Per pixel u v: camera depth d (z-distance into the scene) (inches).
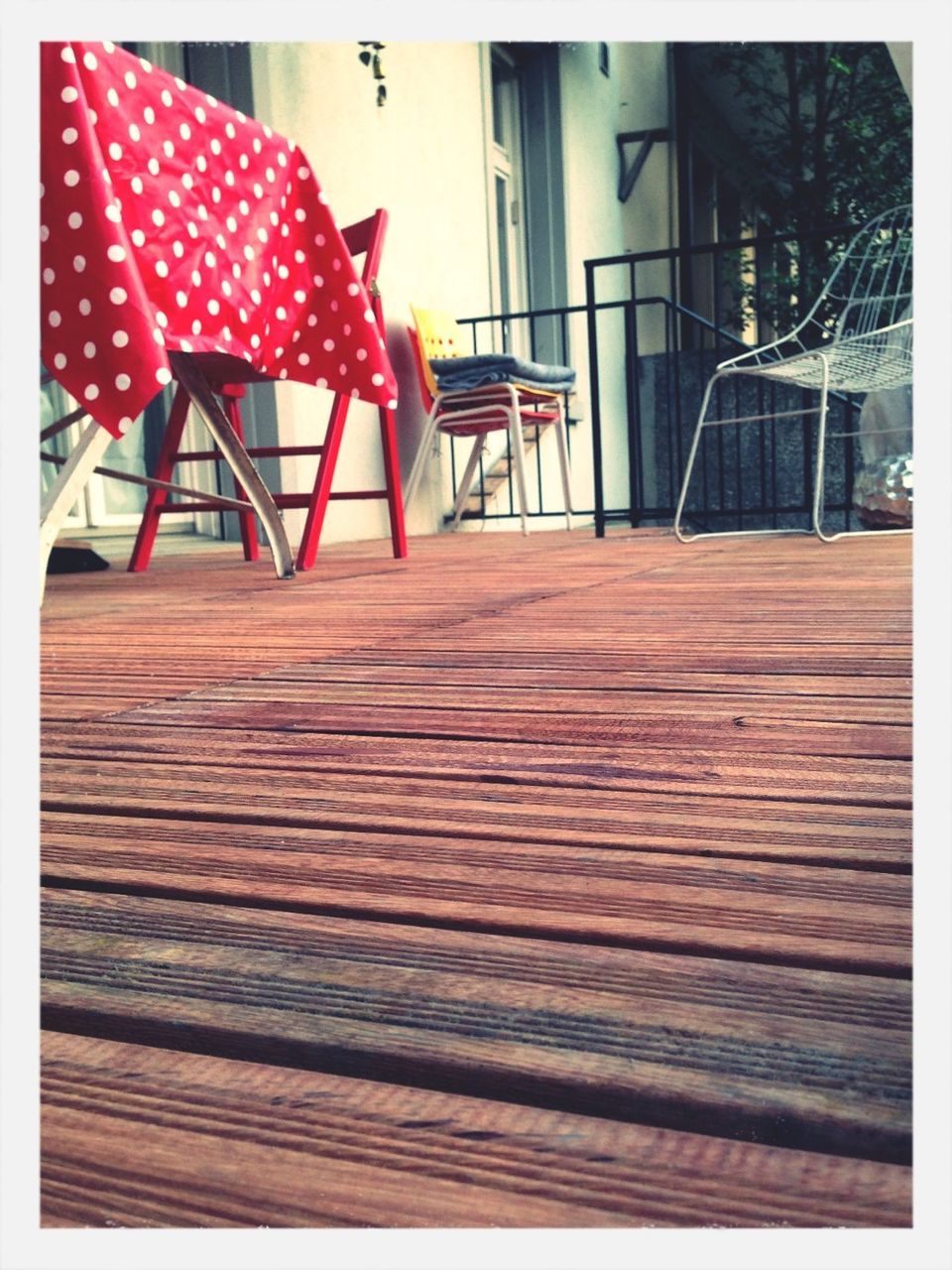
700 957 21.3
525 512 181.5
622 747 38.2
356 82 191.5
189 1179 14.9
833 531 243.9
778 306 346.0
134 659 61.6
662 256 164.2
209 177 85.0
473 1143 15.6
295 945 22.5
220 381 125.7
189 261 81.8
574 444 293.4
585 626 69.1
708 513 190.1
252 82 161.8
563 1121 16.2
